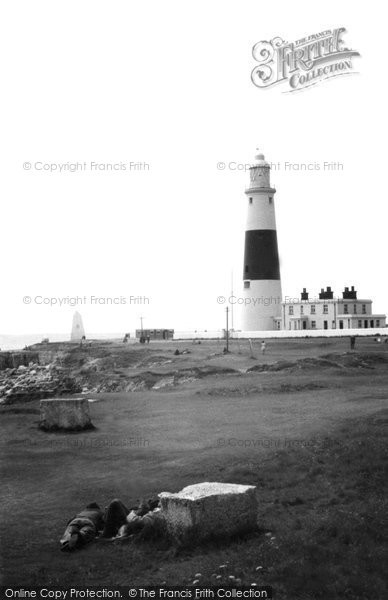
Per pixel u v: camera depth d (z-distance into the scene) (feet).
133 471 83.51
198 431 103.76
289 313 350.43
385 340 254.06
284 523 59.67
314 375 161.27
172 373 186.70
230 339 336.70
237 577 50.01
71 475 83.56
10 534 62.23
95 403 138.21
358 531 56.59
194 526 55.06
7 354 335.88
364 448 79.15
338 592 47.83
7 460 91.20
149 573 51.78
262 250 353.92
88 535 59.21
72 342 368.48
